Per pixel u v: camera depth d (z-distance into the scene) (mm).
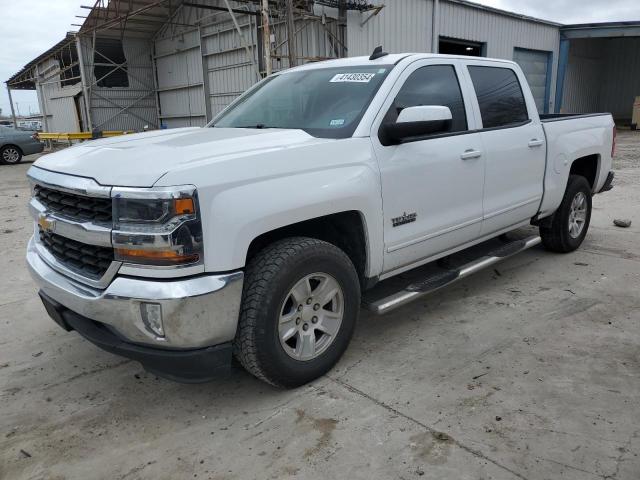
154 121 23656
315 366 3186
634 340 3707
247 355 2902
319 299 3152
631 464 2465
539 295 4590
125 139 3438
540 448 2596
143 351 2697
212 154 2779
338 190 3082
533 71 23828
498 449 2596
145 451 2697
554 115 6082
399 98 3641
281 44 15344
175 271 2545
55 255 3178
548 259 5574
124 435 2836
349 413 2934
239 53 18141
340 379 3295
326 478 2447
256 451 2656
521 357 3510
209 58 19672
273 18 16031
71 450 2725
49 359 3695
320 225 3445
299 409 2990
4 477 2537
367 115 3418
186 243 2525
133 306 2568
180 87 21484
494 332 3896
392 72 3684
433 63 3984
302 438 2738
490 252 4664
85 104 22203
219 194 2617
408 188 3557
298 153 2975
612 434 2684
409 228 3631
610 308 4270
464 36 19516
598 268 5254
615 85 30672
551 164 5020
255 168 2768
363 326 4074
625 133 24047
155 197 2477
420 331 3951
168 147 2955
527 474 2422
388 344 3756
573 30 24234
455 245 4164
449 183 3877
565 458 2520
